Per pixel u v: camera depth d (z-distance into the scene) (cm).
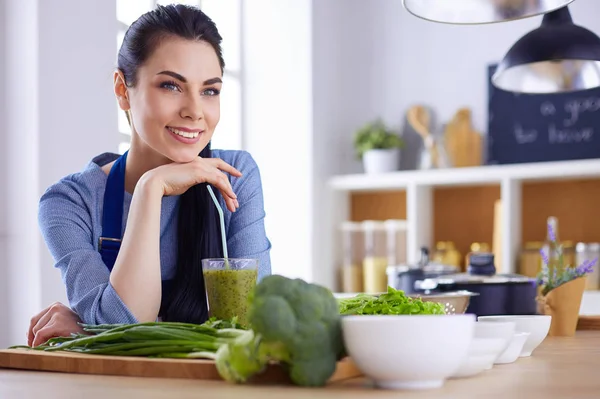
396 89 467
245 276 138
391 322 90
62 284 288
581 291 194
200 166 163
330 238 454
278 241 445
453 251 428
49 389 97
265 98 453
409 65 464
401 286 289
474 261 244
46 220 170
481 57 445
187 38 164
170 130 165
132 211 156
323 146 454
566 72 280
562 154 422
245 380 97
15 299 281
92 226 174
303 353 93
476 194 445
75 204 173
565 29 250
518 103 433
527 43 253
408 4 197
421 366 90
